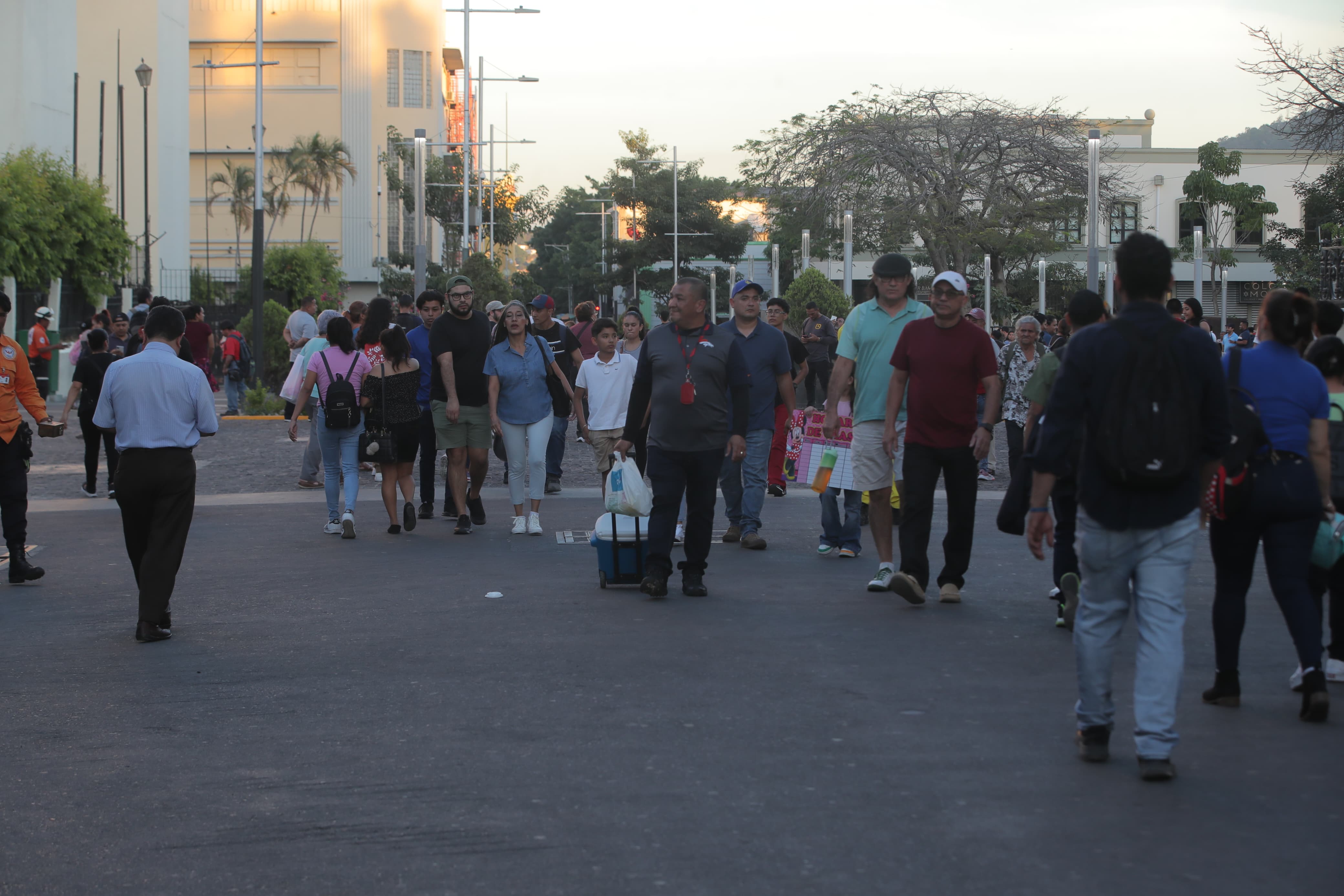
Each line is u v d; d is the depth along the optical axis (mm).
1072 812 5965
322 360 14750
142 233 57688
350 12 109812
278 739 7301
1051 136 60125
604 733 7273
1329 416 7766
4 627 10523
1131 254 6418
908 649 9180
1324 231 45438
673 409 11078
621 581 11672
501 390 14938
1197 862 5387
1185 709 7699
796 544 14211
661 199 105000
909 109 61344
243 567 13070
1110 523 6355
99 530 15711
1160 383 6227
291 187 106375
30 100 43750
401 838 5773
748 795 6242
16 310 37312
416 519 15250
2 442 12297
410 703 7977
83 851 5723
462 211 91688
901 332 11047
